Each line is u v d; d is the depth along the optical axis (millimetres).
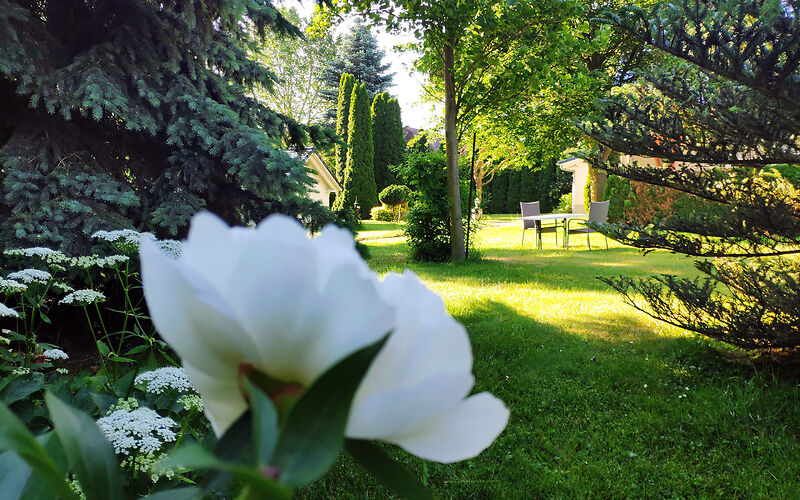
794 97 2461
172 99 3666
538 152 13273
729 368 3582
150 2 3854
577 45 7609
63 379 1550
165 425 1105
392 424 194
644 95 3439
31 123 3352
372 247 11383
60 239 2953
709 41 2521
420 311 243
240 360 214
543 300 5766
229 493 920
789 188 3350
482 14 7434
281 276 193
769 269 3311
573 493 2244
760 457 2504
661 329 4570
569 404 3143
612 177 11531
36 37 3359
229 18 3896
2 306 1571
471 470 2398
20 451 229
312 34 7973
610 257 9234
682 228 3375
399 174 9086
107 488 264
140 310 3369
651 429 2801
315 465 167
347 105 22031
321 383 176
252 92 4609
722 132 2994
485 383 3439
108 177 3436
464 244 9086
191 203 3648
